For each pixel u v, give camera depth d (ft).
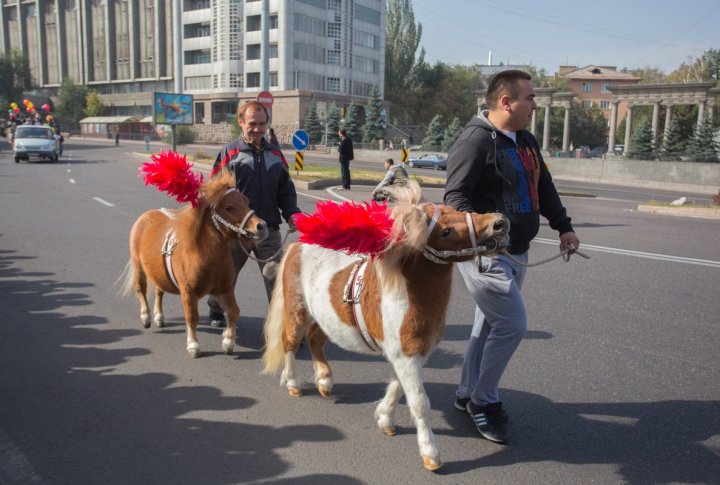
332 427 13.67
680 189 117.70
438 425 13.88
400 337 11.32
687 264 31.65
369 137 192.65
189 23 237.66
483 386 12.98
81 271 28.09
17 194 56.85
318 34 224.74
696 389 15.81
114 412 14.17
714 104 139.85
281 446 12.75
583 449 12.81
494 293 12.03
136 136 241.96
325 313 13.20
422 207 10.90
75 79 296.71
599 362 17.67
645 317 22.07
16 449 12.38
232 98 227.20
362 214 10.85
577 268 30.42
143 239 19.11
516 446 12.91
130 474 11.53
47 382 15.85
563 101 165.27
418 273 11.20
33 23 310.04
